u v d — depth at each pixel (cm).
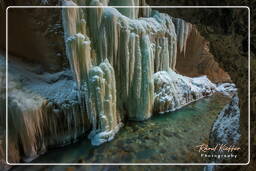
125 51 434
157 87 563
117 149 392
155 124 505
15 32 385
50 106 364
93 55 399
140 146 404
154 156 371
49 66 438
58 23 398
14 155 326
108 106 405
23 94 346
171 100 585
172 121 528
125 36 422
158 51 558
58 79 439
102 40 394
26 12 372
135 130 471
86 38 377
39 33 399
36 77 413
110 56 419
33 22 385
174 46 633
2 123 314
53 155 368
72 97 404
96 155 373
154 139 432
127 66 447
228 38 192
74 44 352
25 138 329
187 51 750
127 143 414
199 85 767
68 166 340
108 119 416
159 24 556
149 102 514
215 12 176
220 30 192
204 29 211
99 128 415
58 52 431
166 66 614
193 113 588
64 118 388
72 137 407
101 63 393
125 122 502
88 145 402
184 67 788
